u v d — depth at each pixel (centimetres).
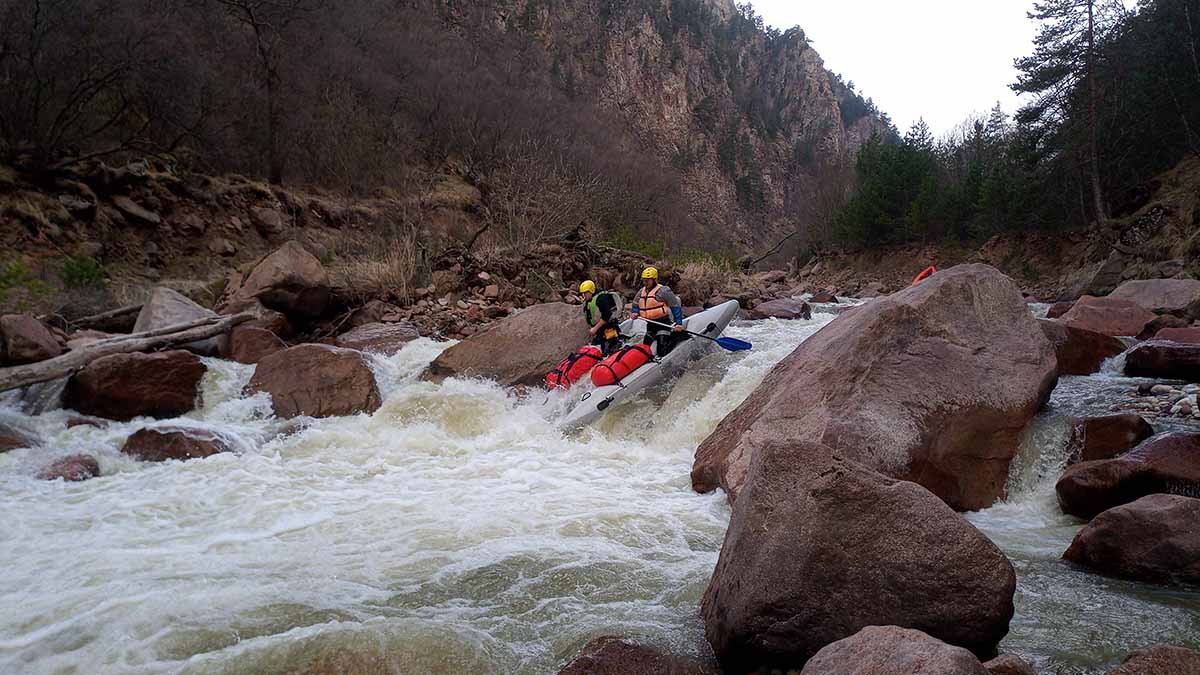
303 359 855
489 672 327
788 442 362
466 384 914
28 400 789
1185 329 862
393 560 450
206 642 347
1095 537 423
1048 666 318
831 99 15038
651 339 898
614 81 9869
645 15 11400
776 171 11738
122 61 1816
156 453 678
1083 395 701
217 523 518
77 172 1612
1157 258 2311
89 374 791
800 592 318
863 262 4412
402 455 706
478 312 1364
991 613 303
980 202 3622
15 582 414
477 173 3253
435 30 5100
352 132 2766
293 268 1205
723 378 827
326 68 3027
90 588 404
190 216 1845
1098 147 2978
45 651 339
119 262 1612
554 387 882
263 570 433
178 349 934
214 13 2584
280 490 594
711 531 505
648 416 812
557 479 634
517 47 7212
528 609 386
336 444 736
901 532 319
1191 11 2756
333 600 393
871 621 312
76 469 628
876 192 4266
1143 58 2855
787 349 913
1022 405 577
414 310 1342
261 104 2430
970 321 622
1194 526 400
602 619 374
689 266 1841
